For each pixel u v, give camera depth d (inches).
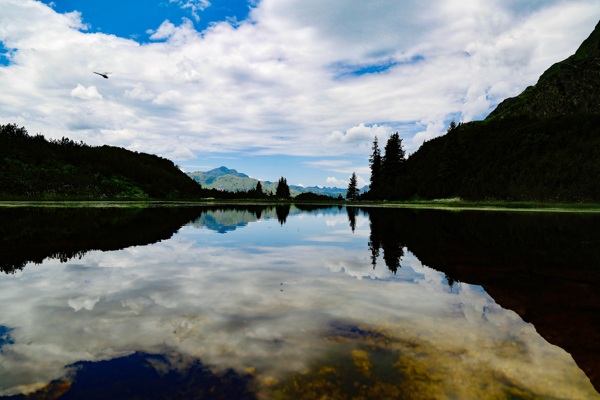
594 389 96.2
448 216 874.1
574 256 309.3
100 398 89.7
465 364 110.9
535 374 104.4
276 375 103.0
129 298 178.1
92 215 738.8
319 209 1473.9
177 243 378.0
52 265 255.3
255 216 893.2
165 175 3097.9
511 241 406.0
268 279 223.8
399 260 293.0
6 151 1961.1
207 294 187.3
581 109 3666.3
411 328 141.9
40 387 95.0
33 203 1277.1
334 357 115.3
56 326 139.1
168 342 125.6
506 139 2561.5
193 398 90.4
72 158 2338.8
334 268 259.6
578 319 152.9
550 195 1724.9
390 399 90.4
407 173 3184.1
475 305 173.2
